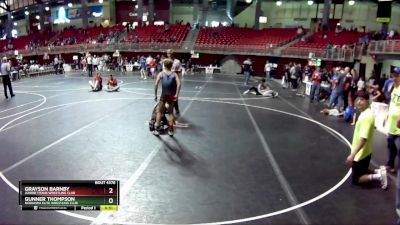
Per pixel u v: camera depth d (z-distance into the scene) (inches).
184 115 493.4
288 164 296.7
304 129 433.4
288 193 236.5
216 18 1736.0
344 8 1551.4
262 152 328.8
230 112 530.0
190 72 1333.7
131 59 1421.0
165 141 354.6
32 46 1742.1
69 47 1556.3
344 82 525.3
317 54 1096.2
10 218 194.2
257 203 219.5
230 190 238.4
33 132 384.2
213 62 1419.8
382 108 434.0
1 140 351.3
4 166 275.0
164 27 1540.4
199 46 1381.6
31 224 188.7
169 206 212.2
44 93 705.6
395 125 277.7
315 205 219.8
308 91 765.9
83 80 988.6
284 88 903.1
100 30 1689.2
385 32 1062.4
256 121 470.3
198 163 291.3
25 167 273.1
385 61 937.5
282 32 1386.6
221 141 362.0
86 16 1796.3
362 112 249.8
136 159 297.0
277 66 1294.3
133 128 406.6
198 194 230.4
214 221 195.3
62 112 499.5
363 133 242.5
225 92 768.3
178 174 265.1
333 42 1178.6
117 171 267.9
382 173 247.4
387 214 210.8
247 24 1726.1
